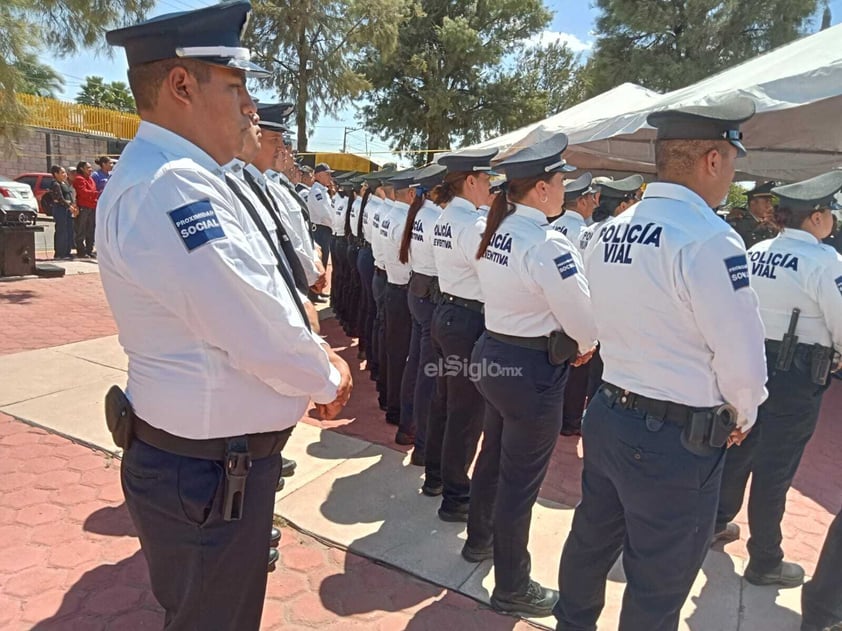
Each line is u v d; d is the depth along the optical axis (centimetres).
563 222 492
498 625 251
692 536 181
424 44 2925
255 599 162
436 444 346
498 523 254
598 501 206
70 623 241
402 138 3073
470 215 305
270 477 158
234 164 178
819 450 477
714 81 537
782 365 267
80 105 2355
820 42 460
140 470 149
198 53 138
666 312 173
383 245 444
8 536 293
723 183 180
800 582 288
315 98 2427
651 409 179
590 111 743
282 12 2264
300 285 181
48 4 879
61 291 892
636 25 2256
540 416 244
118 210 135
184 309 134
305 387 150
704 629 258
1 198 1273
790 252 268
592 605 218
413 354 414
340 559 291
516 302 239
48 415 428
